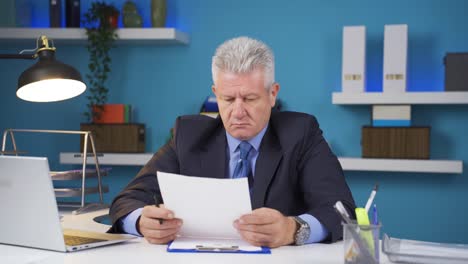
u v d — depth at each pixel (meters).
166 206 1.55
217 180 1.48
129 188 1.89
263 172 1.80
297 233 1.56
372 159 3.47
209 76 3.87
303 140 1.85
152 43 3.86
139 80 3.94
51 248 1.52
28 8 3.97
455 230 3.66
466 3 3.61
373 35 3.69
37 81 1.99
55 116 4.03
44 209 1.51
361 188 3.74
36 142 4.05
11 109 4.07
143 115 3.94
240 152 1.84
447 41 3.63
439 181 3.67
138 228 1.69
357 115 3.72
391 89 3.45
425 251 1.42
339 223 1.63
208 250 1.49
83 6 3.96
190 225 1.56
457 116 3.63
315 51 3.75
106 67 3.81
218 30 3.85
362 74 3.48
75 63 4.00
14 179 1.55
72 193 2.30
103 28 3.66
